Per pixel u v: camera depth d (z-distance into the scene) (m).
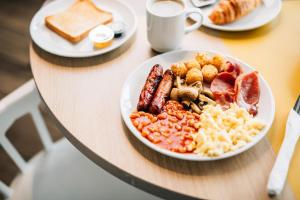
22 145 1.81
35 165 1.14
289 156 0.79
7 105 1.04
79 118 0.90
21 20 2.44
